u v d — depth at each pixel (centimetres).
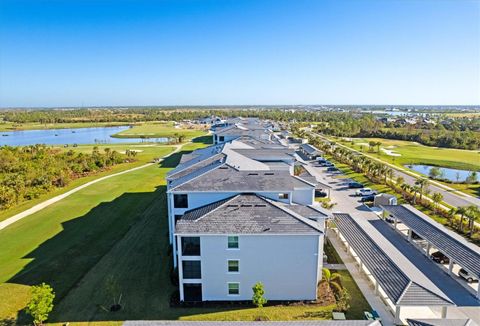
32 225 4481
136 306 2672
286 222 2725
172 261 3381
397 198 5447
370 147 10800
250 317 2533
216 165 3559
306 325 2052
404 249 3516
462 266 2766
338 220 3950
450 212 4362
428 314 2491
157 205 5172
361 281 2994
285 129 15725
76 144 12606
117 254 3553
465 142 11125
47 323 2473
